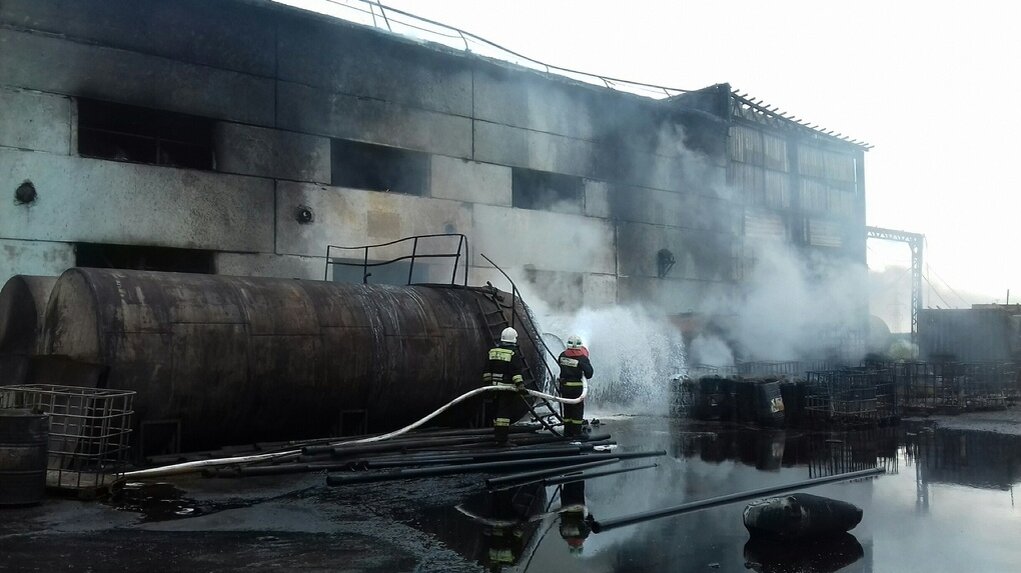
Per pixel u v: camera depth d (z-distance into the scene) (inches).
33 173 511.8
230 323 367.9
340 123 669.9
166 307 353.7
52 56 524.7
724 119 1023.6
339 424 411.2
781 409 570.9
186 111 584.4
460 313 471.8
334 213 660.7
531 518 270.4
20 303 385.1
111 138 574.2
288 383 383.2
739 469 378.0
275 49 634.2
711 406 605.0
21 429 265.4
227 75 606.9
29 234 508.7
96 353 330.6
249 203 612.1
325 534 241.8
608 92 874.1
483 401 466.3
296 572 199.9
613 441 468.4
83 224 530.3
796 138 1156.5
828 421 568.7
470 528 254.4
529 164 807.1
